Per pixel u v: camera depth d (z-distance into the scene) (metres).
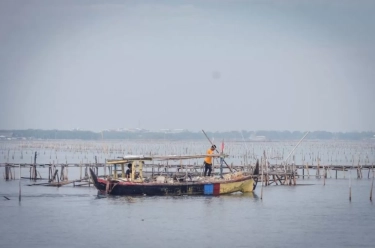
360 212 197.50
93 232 166.38
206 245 153.25
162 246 152.12
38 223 177.12
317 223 179.25
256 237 161.50
